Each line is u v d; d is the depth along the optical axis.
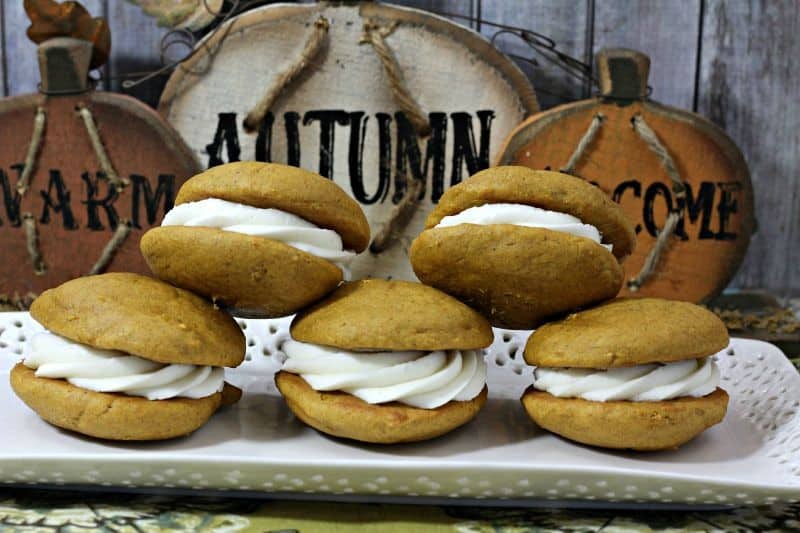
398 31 0.51
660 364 0.38
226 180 0.38
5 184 0.52
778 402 0.41
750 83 0.53
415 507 0.36
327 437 0.39
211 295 0.39
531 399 0.39
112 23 0.52
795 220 0.53
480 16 0.53
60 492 0.36
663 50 0.53
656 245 0.52
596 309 0.39
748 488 0.34
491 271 0.38
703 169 0.51
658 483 0.35
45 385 0.37
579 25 0.53
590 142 0.51
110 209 0.52
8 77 0.53
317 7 0.51
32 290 0.53
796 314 0.53
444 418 0.37
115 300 0.37
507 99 0.51
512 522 0.35
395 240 0.52
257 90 0.51
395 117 0.51
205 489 0.36
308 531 0.34
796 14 0.52
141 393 0.37
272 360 0.45
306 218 0.39
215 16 0.52
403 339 0.37
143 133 0.52
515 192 0.38
